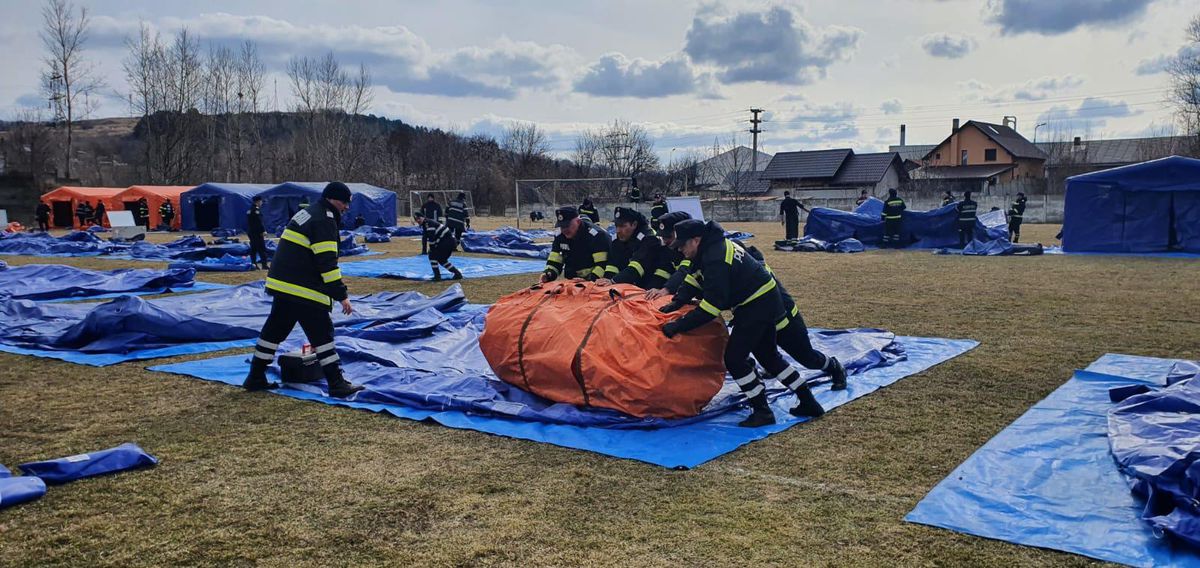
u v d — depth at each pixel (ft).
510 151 262.67
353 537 14.82
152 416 22.85
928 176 233.55
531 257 78.79
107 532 14.99
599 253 30.04
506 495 16.80
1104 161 272.31
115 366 29.48
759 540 14.58
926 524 15.21
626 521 15.46
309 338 24.75
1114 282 52.95
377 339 32.58
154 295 50.55
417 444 20.21
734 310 21.80
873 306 43.42
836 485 17.34
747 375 21.63
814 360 24.50
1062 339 33.42
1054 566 13.53
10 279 52.70
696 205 106.01
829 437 20.74
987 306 42.91
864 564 13.65
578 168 248.32
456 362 29.17
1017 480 17.28
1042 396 24.48
